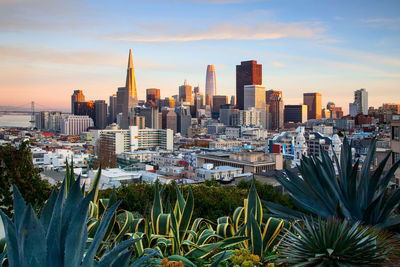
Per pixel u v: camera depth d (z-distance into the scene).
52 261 3.36
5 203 9.52
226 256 6.30
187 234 8.15
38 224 3.18
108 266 3.79
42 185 10.52
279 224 7.41
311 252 6.18
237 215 8.12
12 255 3.28
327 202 9.80
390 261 6.09
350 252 5.89
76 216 3.49
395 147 26.11
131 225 7.82
